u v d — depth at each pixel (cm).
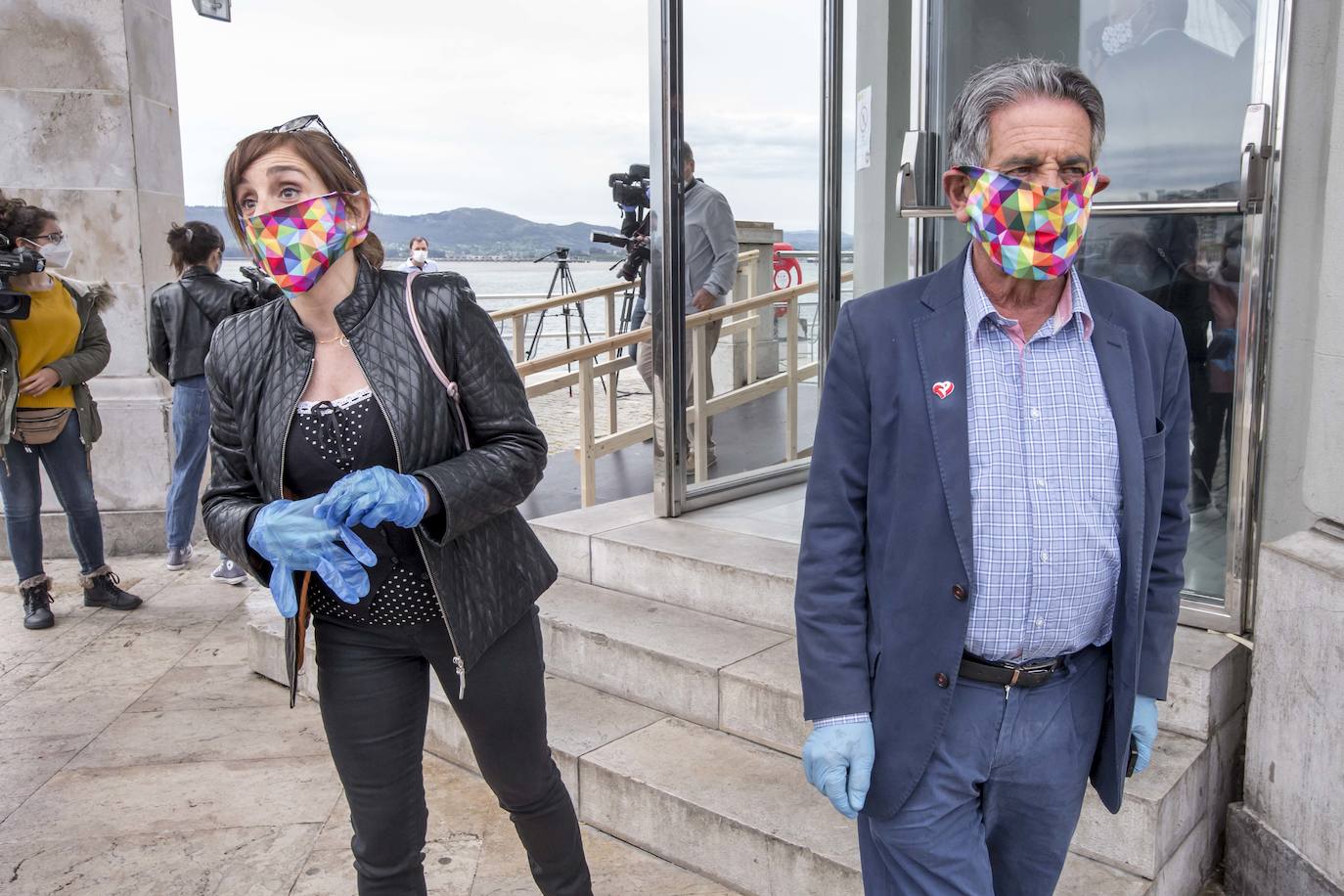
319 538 157
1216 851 246
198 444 506
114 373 536
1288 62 234
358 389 173
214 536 176
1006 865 163
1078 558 138
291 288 166
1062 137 130
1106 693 152
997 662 143
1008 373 139
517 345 705
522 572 187
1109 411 139
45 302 419
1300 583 213
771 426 431
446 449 177
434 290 178
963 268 144
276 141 166
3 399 405
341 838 276
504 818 284
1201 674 234
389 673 181
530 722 191
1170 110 270
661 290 370
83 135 512
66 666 397
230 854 268
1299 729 215
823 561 147
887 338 143
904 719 143
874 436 143
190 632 434
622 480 580
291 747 329
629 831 267
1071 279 141
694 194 377
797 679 276
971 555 136
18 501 430
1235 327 258
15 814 288
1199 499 271
